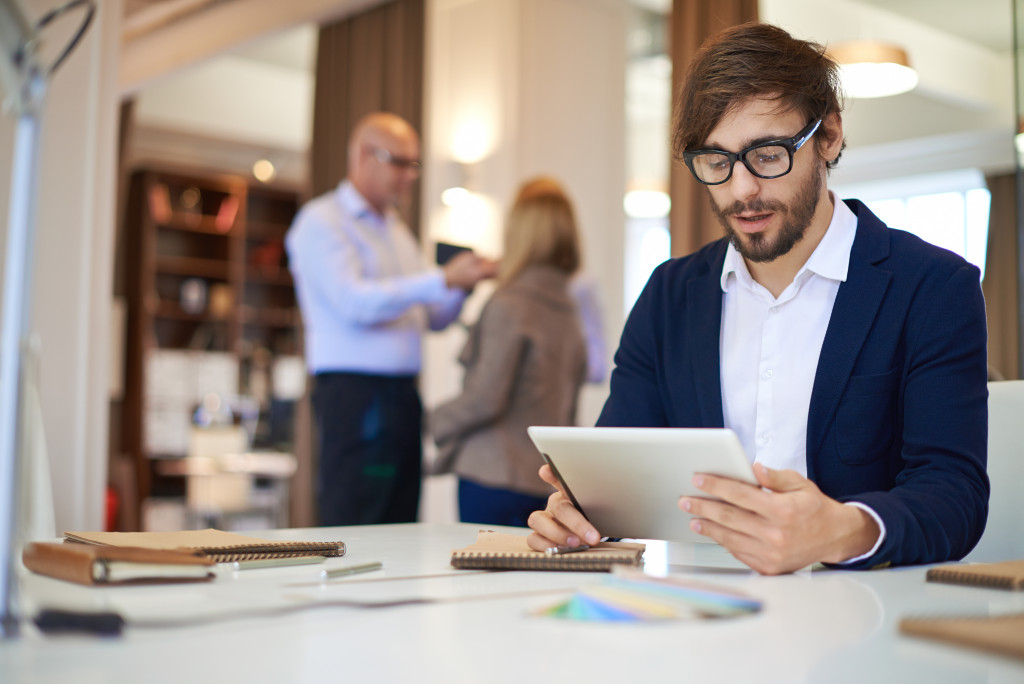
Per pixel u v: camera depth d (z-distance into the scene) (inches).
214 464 297.6
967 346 49.0
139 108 299.1
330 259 133.0
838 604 30.0
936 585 34.4
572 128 199.8
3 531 24.0
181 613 27.0
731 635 25.0
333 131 203.6
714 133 50.2
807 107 49.4
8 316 24.4
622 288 203.6
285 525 295.4
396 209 190.4
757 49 49.5
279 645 23.4
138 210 338.6
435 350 194.7
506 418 113.0
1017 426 53.9
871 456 51.8
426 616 27.2
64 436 123.6
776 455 54.9
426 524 59.6
